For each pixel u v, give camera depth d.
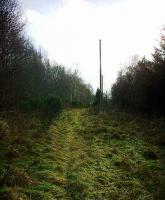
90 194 9.57
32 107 28.48
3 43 20.44
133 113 29.12
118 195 9.64
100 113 32.38
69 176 11.01
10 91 23.28
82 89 93.56
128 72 38.75
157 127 20.94
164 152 14.83
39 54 58.84
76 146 16.22
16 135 14.92
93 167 12.49
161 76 24.23
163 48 24.33
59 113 33.66
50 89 63.88
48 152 13.92
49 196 9.08
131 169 12.28
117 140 18.12
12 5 20.88
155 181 10.84
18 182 9.59
